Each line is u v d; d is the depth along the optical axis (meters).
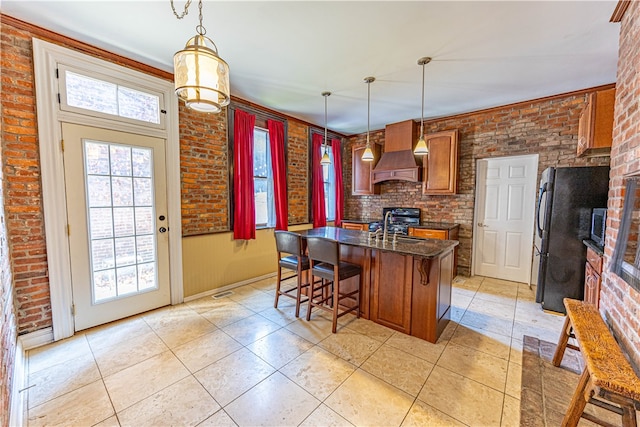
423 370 2.01
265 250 4.23
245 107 3.90
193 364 2.06
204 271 3.44
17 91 2.11
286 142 4.58
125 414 1.60
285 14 1.99
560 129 3.55
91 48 2.45
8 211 2.09
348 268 2.73
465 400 1.72
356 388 1.82
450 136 4.27
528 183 4.00
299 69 2.87
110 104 2.59
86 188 2.48
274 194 4.33
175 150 3.07
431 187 4.48
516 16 1.98
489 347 2.32
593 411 1.70
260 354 2.19
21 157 2.15
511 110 3.92
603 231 2.23
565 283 2.94
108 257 2.65
